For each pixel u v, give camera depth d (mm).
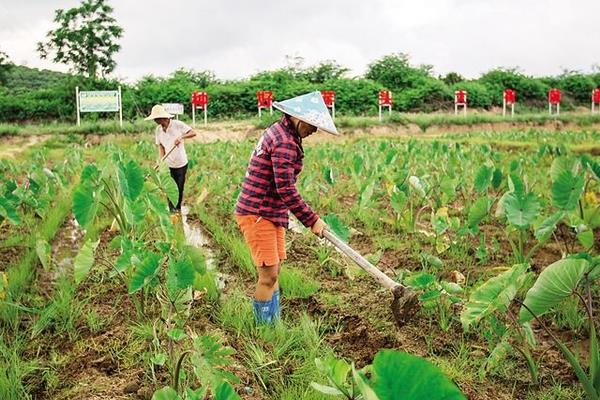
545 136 20875
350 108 35812
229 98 33844
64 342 3918
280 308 4301
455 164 9805
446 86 38375
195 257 3775
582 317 4105
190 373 3346
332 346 3865
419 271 5359
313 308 4508
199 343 2836
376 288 4906
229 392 2191
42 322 4008
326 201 8281
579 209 4980
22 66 53094
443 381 1584
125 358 3598
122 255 3980
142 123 26469
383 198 8945
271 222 3906
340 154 12234
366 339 3898
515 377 3467
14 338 3953
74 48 34844
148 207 5031
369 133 28781
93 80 33031
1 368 3393
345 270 5086
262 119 28438
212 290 4656
